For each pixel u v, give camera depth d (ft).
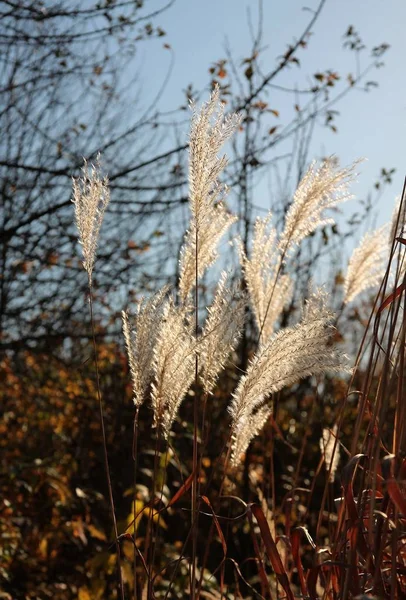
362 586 7.11
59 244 25.64
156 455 9.04
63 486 21.61
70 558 22.45
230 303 8.97
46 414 28.94
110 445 27.30
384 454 8.49
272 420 11.80
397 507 6.83
